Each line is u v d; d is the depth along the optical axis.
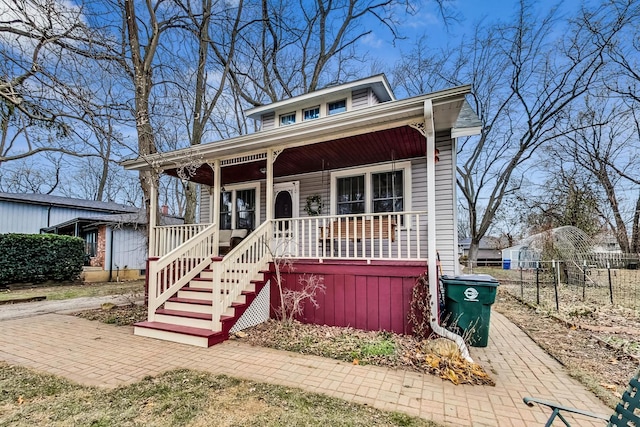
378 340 4.62
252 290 5.58
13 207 15.66
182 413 2.70
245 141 6.02
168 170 7.95
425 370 3.66
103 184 26.16
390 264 5.06
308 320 5.58
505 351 4.52
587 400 3.00
